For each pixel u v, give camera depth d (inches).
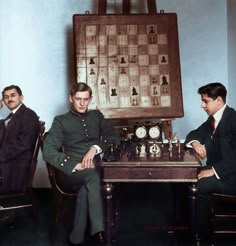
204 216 117.3
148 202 164.6
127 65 153.2
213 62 175.9
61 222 140.7
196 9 173.8
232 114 117.8
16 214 150.8
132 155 116.0
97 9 172.6
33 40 174.4
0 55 174.2
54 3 173.0
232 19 165.6
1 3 171.8
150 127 132.0
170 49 153.7
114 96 152.3
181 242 122.2
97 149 123.2
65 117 128.6
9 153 133.1
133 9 171.8
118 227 134.9
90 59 152.7
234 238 124.6
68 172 117.3
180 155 115.3
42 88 177.0
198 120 178.5
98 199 115.3
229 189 114.3
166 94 152.9
